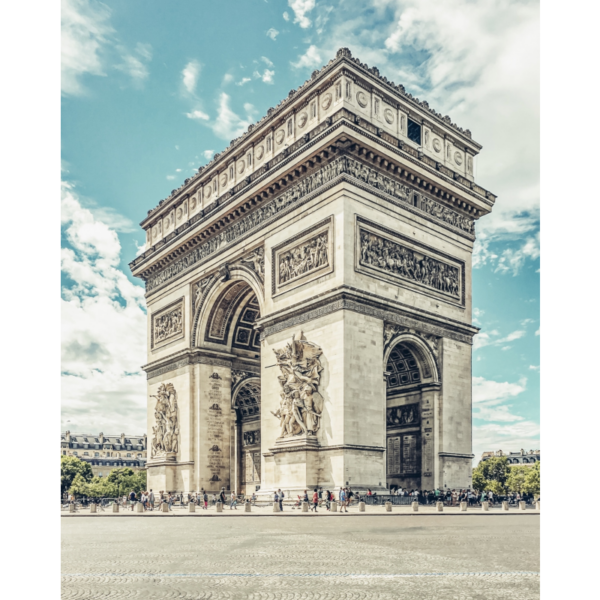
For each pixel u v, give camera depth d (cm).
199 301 9756
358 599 2033
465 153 9062
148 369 10800
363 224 7350
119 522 5906
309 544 3444
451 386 8125
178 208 10612
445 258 8412
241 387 10175
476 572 2500
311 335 7319
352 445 6725
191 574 2522
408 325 7669
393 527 4494
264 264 8362
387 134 7569
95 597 2133
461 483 8000
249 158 8988
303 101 8000
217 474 9444
